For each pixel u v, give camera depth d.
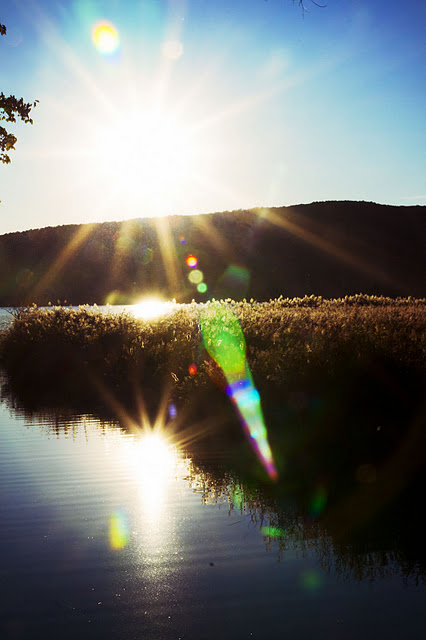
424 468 6.58
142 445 8.17
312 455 7.34
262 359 10.71
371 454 7.17
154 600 3.94
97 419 10.11
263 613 3.78
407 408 8.14
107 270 89.88
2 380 15.54
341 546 4.75
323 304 23.50
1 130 11.33
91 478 6.64
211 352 11.57
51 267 92.44
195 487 6.27
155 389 12.10
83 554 4.66
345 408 8.27
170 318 16.08
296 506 5.64
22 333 17.34
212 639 3.49
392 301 24.34
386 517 5.30
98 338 15.55
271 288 80.38
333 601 3.90
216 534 5.03
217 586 4.14
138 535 5.02
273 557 4.57
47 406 11.52
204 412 9.84
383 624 3.62
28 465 7.20
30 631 3.59
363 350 9.31
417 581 4.15
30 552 4.70
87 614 3.79
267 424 8.79
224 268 86.25
